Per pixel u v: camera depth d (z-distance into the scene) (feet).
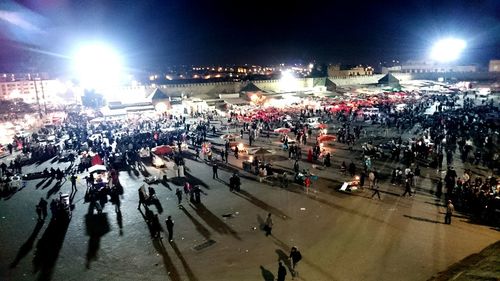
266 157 117.80
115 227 69.15
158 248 60.70
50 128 170.91
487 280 45.88
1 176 101.40
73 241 64.23
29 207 81.05
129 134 150.00
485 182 79.05
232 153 125.90
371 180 87.61
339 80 311.06
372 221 68.74
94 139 138.82
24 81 259.39
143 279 52.16
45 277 53.52
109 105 216.54
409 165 106.42
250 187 89.51
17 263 57.36
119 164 110.32
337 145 135.23
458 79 364.38
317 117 192.85
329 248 59.06
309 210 74.49
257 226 67.56
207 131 164.66
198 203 79.41
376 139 144.36
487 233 63.36
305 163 111.04
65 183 98.02
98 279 52.65
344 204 77.41
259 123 172.76
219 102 233.35
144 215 74.33
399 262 54.44
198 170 105.60
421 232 64.03
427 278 50.03
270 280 50.78
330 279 50.70
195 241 62.59
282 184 90.84
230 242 61.82
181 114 210.59
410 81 343.87
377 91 282.36
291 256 51.85
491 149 123.95
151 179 95.50
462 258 54.85
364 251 57.88
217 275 52.42
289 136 152.76
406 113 189.78
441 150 118.32
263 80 273.13
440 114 182.50
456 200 78.74
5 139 154.30
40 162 120.57
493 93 285.02
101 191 84.53
